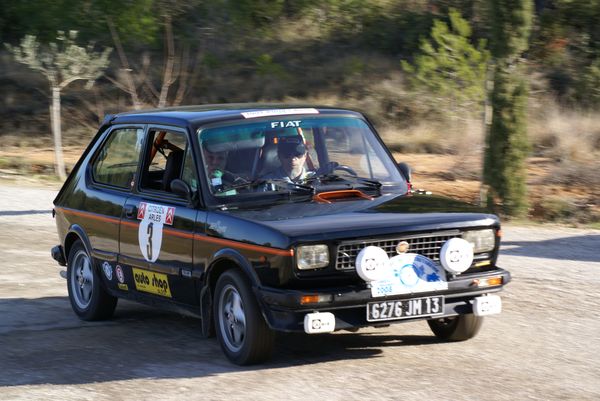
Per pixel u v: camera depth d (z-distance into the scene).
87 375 7.75
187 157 8.40
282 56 37.88
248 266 7.39
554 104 30.03
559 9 35.03
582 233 15.00
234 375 7.48
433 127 29.11
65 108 34.75
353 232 7.18
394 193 8.48
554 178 22.20
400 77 34.22
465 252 7.39
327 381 7.22
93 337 9.24
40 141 32.19
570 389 6.98
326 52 37.84
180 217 8.23
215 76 36.53
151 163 9.12
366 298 7.14
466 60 24.94
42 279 12.45
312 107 8.96
